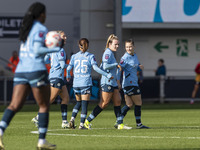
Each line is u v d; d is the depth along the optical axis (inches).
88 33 3341.5
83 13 3344.0
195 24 3216.0
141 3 3174.2
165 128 1291.8
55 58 1300.4
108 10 3361.2
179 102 3026.6
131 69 1272.1
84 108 1252.5
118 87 1255.5
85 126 1263.5
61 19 3499.0
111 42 1237.1
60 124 1443.2
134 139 999.0
